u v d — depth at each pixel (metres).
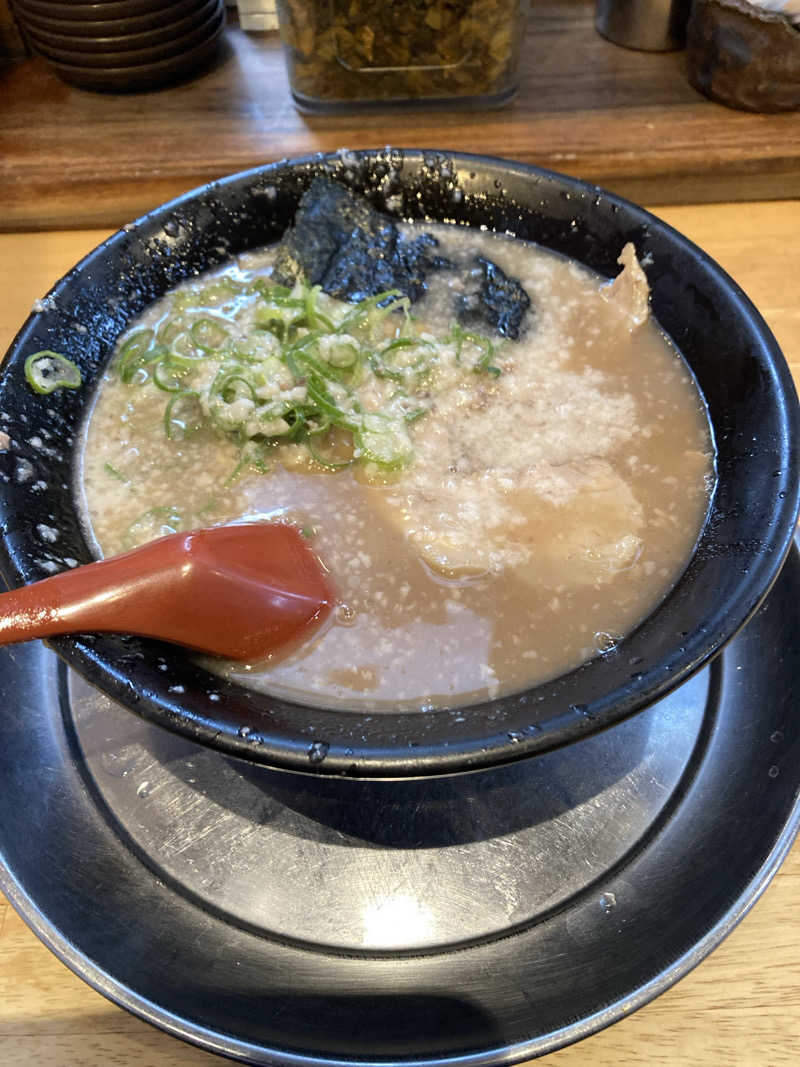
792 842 0.24
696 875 0.24
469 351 0.31
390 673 0.24
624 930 0.23
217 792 0.26
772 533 0.23
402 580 0.26
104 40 0.43
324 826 0.25
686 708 0.27
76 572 0.21
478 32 0.42
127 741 0.27
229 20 0.52
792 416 0.25
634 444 0.28
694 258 0.29
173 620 0.22
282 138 0.45
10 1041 0.23
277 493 0.28
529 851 0.25
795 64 0.42
